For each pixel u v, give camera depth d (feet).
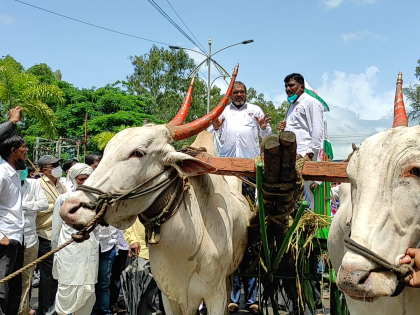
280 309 21.67
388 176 7.39
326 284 18.13
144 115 82.53
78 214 9.98
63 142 75.66
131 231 17.74
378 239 7.20
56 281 18.63
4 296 14.21
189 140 56.85
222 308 12.36
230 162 11.87
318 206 15.90
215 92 105.40
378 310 9.00
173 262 11.48
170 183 11.15
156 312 18.52
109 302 20.49
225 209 12.73
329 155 20.40
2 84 50.14
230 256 12.69
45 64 101.55
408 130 7.75
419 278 7.33
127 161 10.51
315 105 18.08
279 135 10.28
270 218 12.66
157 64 100.83
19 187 15.17
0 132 15.67
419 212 7.36
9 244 14.49
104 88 86.89
